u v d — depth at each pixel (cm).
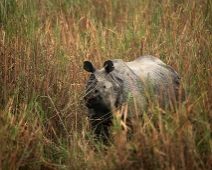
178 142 1716
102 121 2025
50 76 2359
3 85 2289
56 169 1945
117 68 2036
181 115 1809
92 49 2816
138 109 1975
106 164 1767
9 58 2362
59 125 2244
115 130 1738
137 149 1717
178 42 2731
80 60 2683
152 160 1716
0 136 1833
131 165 1709
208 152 1788
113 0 3559
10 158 1838
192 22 2903
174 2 3228
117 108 1980
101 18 3506
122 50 2850
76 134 2064
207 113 1945
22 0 2767
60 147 2091
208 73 2230
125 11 3553
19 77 2300
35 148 1961
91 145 1991
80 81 2472
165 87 2145
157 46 2755
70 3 3416
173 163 1692
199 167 1764
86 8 3516
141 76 2022
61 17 3206
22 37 2483
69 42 2841
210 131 1848
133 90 1952
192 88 2145
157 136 1731
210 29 2734
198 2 3058
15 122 2114
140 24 3100
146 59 2269
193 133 1861
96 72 2003
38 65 2358
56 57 2514
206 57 2506
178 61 2478
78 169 1872
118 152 1709
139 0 3397
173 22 3016
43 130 2138
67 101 2331
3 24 2638
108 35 3142
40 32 2645
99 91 1950
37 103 2142
